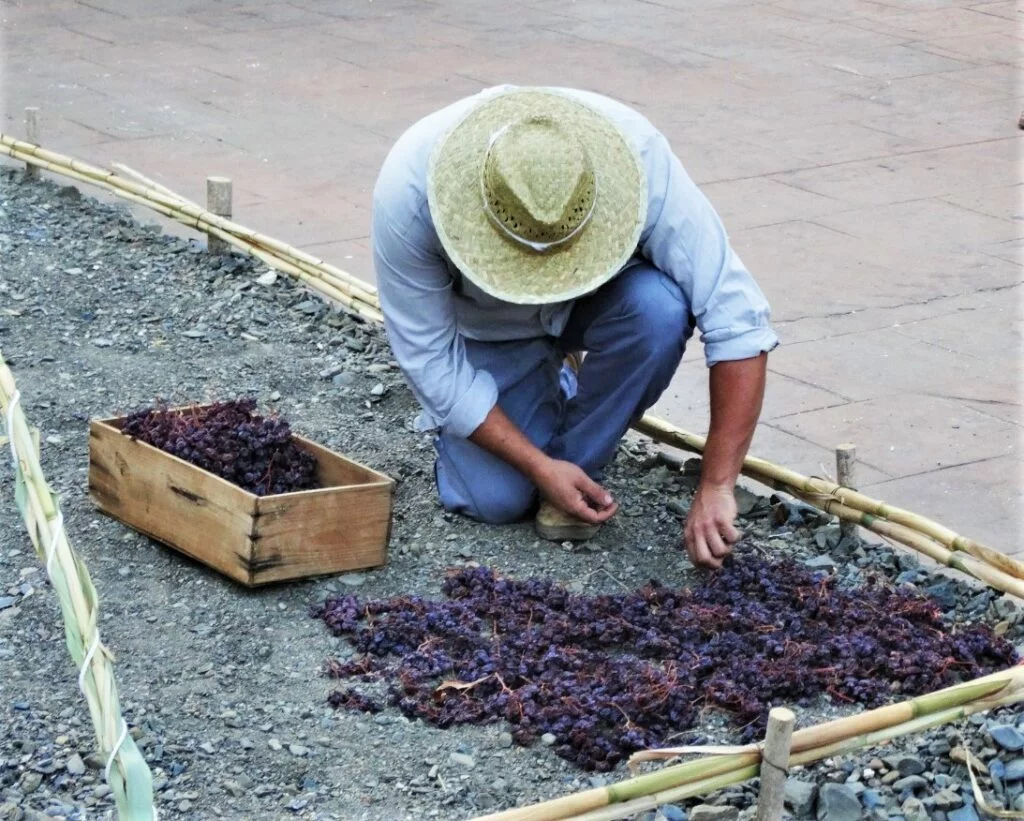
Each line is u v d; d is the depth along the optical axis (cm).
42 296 598
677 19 1185
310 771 316
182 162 806
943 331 597
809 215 737
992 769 320
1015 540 435
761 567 398
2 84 956
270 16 1177
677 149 844
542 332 414
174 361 541
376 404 513
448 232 363
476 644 359
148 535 404
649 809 279
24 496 267
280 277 624
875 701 345
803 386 543
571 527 414
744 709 336
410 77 1000
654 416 483
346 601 376
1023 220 739
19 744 319
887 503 445
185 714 333
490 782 315
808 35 1139
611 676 345
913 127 905
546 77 1005
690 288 386
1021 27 1184
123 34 1107
